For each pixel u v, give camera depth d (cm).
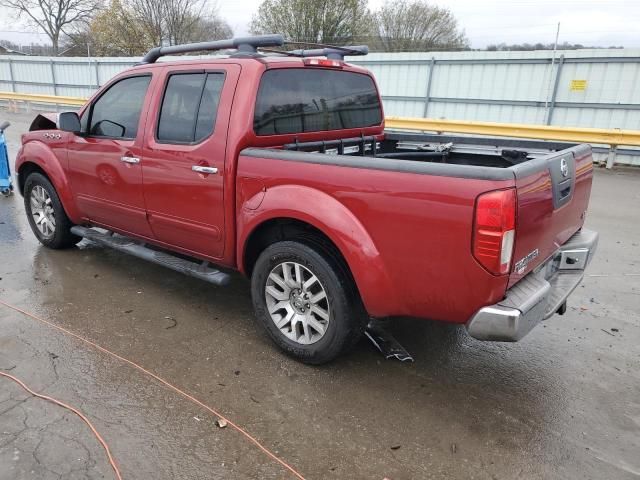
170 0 3366
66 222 521
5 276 471
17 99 2145
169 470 247
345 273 314
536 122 1369
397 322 414
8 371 321
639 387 330
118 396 301
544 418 296
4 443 259
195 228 383
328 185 302
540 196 277
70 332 373
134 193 421
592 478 252
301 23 3094
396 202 276
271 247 339
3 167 777
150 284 466
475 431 283
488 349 373
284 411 294
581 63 1273
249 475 246
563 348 377
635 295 474
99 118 450
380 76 1589
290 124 378
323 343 326
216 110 357
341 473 249
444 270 268
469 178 253
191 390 310
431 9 3925
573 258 346
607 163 1197
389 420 290
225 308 424
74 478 239
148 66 412
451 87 1474
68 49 4188
